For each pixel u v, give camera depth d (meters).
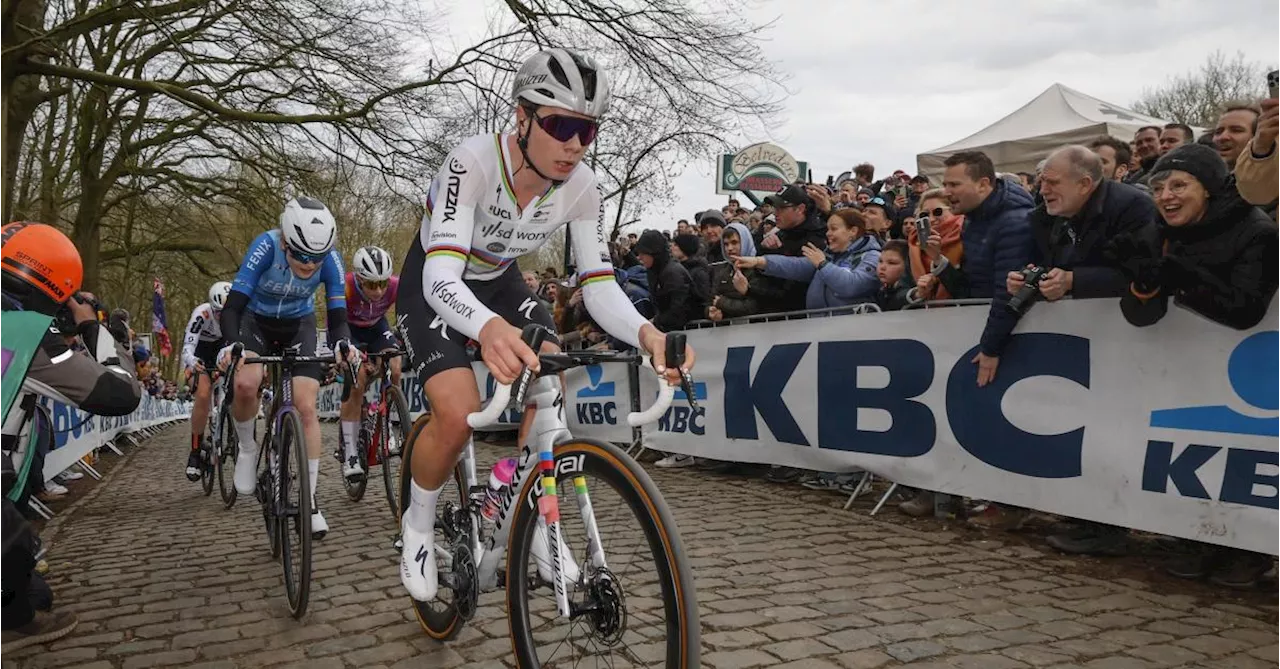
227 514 4.88
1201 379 2.86
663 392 1.72
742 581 2.97
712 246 6.50
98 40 13.23
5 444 2.16
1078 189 3.11
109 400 2.21
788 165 11.98
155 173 14.88
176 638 2.60
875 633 2.43
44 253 2.05
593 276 2.16
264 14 9.54
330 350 4.11
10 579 2.13
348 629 2.62
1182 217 2.72
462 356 2.08
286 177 12.44
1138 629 2.46
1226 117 3.25
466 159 2.02
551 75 1.83
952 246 3.80
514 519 1.93
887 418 4.04
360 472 4.69
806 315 4.61
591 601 1.69
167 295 21.03
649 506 1.58
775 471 4.98
